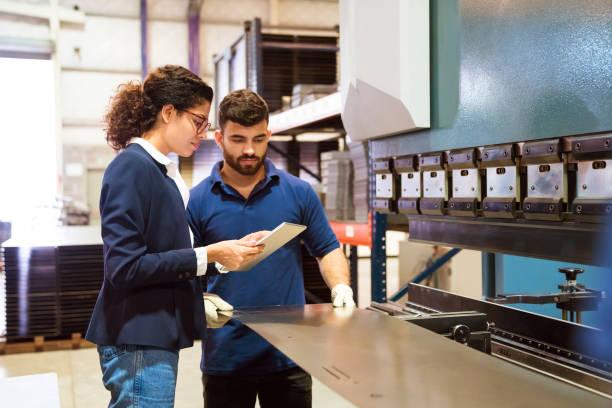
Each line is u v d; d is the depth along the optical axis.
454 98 2.03
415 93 2.15
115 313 1.55
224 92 7.30
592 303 2.18
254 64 5.99
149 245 1.57
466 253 5.93
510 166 1.78
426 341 1.54
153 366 1.55
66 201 10.08
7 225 7.59
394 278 9.10
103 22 10.62
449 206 2.09
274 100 6.04
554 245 1.69
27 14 10.16
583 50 1.48
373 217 2.78
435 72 2.15
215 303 1.91
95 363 4.70
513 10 1.72
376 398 1.10
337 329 1.67
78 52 10.53
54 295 5.07
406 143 2.36
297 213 2.12
